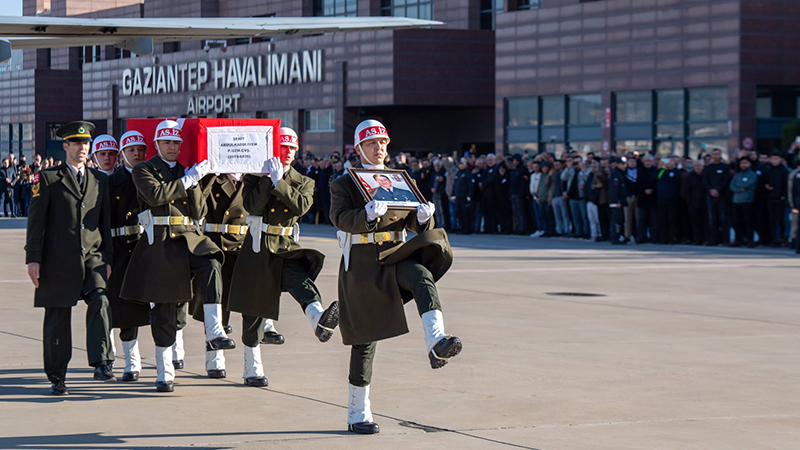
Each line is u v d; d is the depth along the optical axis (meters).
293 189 7.39
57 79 61.78
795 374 7.98
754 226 21.17
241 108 46.22
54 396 7.21
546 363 8.42
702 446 5.82
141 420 6.50
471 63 39.72
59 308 7.25
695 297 12.84
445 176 27.23
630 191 22.03
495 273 15.81
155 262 7.43
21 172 36.78
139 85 52.09
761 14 28.67
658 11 30.55
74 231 7.27
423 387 7.48
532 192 24.67
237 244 8.04
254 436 6.07
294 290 7.34
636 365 8.34
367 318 6.05
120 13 55.81
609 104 32.06
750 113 28.73
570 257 18.78
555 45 33.69
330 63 41.56
